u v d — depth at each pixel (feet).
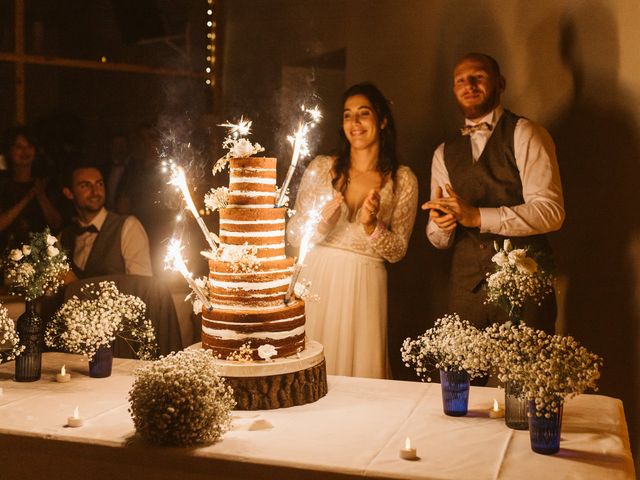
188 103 18.44
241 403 8.16
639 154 12.26
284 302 8.60
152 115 17.89
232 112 18.89
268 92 18.74
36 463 7.35
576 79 13.32
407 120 16.38
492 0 14.74
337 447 7.01
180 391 7.01
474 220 11.50
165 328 12.45
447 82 15.49
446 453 6.89
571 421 7.80
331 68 18.51
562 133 13.64
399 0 16.44
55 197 15.47
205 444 7.06
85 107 17.25
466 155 12.23
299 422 7.76
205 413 7.03
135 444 7.04
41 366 9.72
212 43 18.71
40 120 15.46
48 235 9.38
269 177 8.52
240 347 8.31
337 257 12.43
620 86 12.55
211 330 8.44
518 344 7.30
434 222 11.67
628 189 12.50
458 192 12.26
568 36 13.42
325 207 12.01
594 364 6.94
